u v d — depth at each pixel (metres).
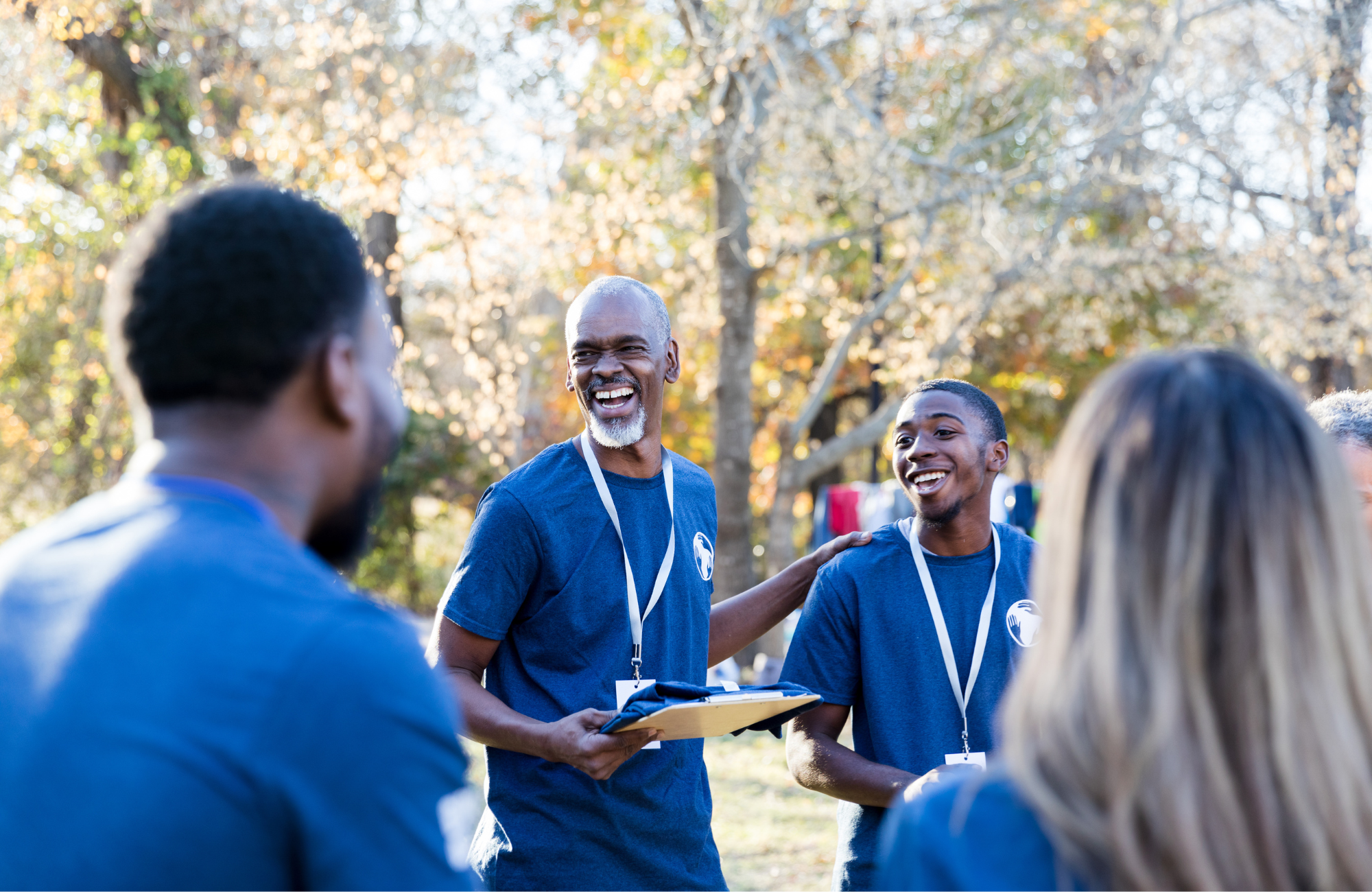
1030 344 17.98
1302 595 0.95
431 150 11.19
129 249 1.12
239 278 1.07
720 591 11.44
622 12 14.00
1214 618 0.95
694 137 11.55
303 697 0.96
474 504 15.45
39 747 0.96
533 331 12.91
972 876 0.95
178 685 0.96
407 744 0.99
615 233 12.40
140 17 12.34
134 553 1.03
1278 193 13.59
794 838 5.78
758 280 11.48
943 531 2.66
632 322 2.65
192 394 1.08
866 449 22.20
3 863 0.94
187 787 0.92
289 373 1.09
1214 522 0.96
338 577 1.10
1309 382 15.48
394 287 12.47
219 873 0.92
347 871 0.95
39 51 12.42
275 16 12.07
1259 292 13.69
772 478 17.98
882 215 12.78
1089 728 0.94
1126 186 13.44
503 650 2.57
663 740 2.44
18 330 13.71
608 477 2.68
